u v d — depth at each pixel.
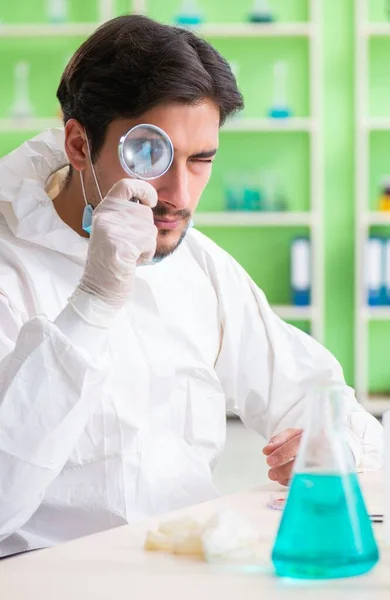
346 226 5.57
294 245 5.38
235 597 0.91
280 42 5.56
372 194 5.62
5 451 1.24
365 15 5.34
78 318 1.37
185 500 1.66
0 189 1.72
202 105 1.51
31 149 1.82
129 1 5.56
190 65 1.50
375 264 5.32
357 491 0.97
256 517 1.22
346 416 1.63
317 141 5.40
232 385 1.88
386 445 1.06
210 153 1.54
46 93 5.62
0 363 1.30
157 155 1.44
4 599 0.90
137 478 1.60
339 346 5.63
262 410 1.87
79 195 1.69
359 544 0.96
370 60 5.54
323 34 5.49
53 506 1.56
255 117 5.61
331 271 5.61
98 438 1.59
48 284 1.65
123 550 1.07
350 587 0.93
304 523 0.95
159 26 1.57
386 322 5.66
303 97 5.59
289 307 5.40
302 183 5.61
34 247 1.69
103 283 1.38
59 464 1.29
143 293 1.73
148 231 1.42
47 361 1.25
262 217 5.42
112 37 1.57
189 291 1.84
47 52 5.59
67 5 5.60
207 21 5.59
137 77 1.50
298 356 1.89
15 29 5.40
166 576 0.97
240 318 1.90
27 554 1.06
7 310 1.58
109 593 0.92
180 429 1.73
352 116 5.52
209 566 1.01
